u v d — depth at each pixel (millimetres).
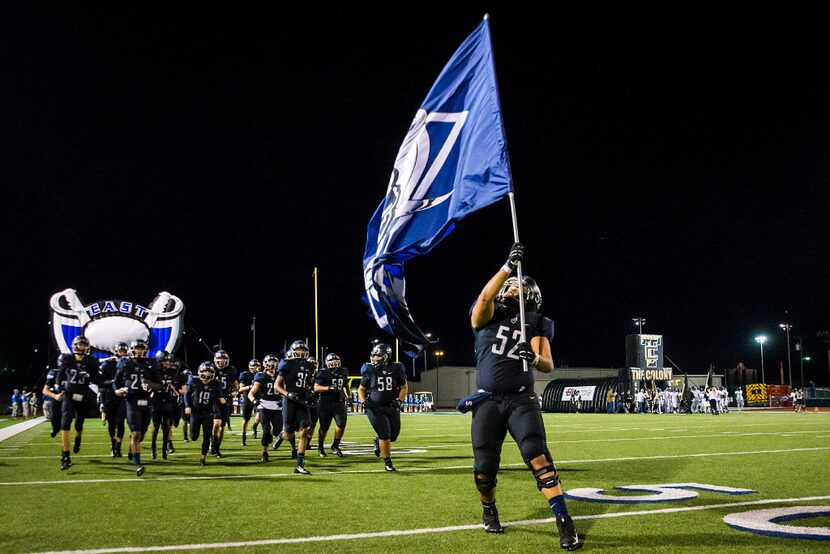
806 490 7168
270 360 13141
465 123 7352
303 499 6883
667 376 41719
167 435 11688
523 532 5195
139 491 7492
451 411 52625
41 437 17250
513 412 4980
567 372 63688
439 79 7738
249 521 5715
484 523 5258
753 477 8234
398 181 7875
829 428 19562
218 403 11875
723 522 5477
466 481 8234
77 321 31172
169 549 4699
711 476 8344
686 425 21969
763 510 5875
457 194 6832
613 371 65188
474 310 5121
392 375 9766
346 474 9047
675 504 6348
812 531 4988
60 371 10172
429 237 7262
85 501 6789
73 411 10000
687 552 4531
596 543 4789
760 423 23391
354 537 5055
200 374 11805
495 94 6742
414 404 52594
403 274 8500
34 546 4816
